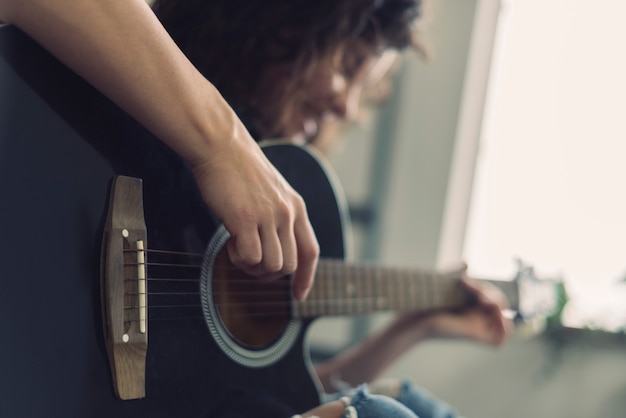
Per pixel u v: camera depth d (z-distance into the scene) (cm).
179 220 79
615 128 267
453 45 289
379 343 148
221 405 83
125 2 67
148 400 74
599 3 269
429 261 293
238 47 108
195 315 81
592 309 270
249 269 80
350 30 122
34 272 66
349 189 304
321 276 106
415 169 296
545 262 276
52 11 64
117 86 68
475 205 292
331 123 167
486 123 290
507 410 280
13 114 66
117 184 71
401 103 297
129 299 71
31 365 65
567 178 274
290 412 94
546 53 279
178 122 71
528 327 161
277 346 96
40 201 67
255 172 75
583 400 270
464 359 288
